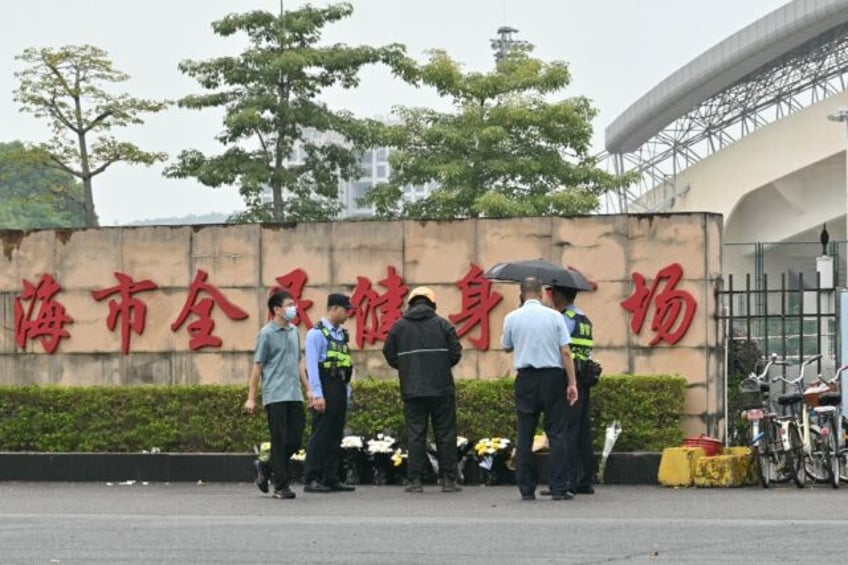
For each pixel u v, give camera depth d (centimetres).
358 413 2003
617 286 1994
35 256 2183
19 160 5050
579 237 2009
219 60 4931
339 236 2084
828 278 2538
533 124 4875
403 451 1933
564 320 1652
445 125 4941
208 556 1158
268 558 1146
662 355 1978
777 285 5288
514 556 1147
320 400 1744
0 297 2191
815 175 7144
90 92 4966
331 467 1773
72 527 1366
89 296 2162
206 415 2053
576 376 1709
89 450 2077
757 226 7525
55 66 4941
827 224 7138
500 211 4622
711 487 1803
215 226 2125
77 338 2162
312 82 4953
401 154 4888
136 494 1792
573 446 1695
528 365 1641
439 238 2053
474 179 4878
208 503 1636
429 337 1747
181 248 2134
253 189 4856
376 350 2067
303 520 1421
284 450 1686
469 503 1612
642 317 1984
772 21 6462
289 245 2100
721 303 1981
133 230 2153
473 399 1966
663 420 1930
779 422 1784
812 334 2592
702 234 1973
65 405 2092
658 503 1595
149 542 1245
